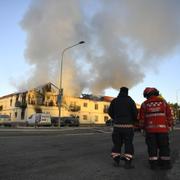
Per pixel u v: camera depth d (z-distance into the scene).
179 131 28.77
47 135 19.33
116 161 7.82
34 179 6.40
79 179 6.42
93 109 82.25
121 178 6.55
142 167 7.78
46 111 72.12
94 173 7.01
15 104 72.19
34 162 8.34
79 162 8.45
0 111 79.44
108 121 57.56
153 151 7.48
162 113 7.48
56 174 6.88
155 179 6.50
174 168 7.66
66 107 75.94
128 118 7.73
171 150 11.69
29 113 69.69
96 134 20.88
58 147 12.07
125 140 7.71
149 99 7.63
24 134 20.39
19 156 9.37
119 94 8.04
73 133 22.56
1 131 25.02
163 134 7.45
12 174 6.84
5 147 11.55
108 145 13.06
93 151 10.91
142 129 7.74
